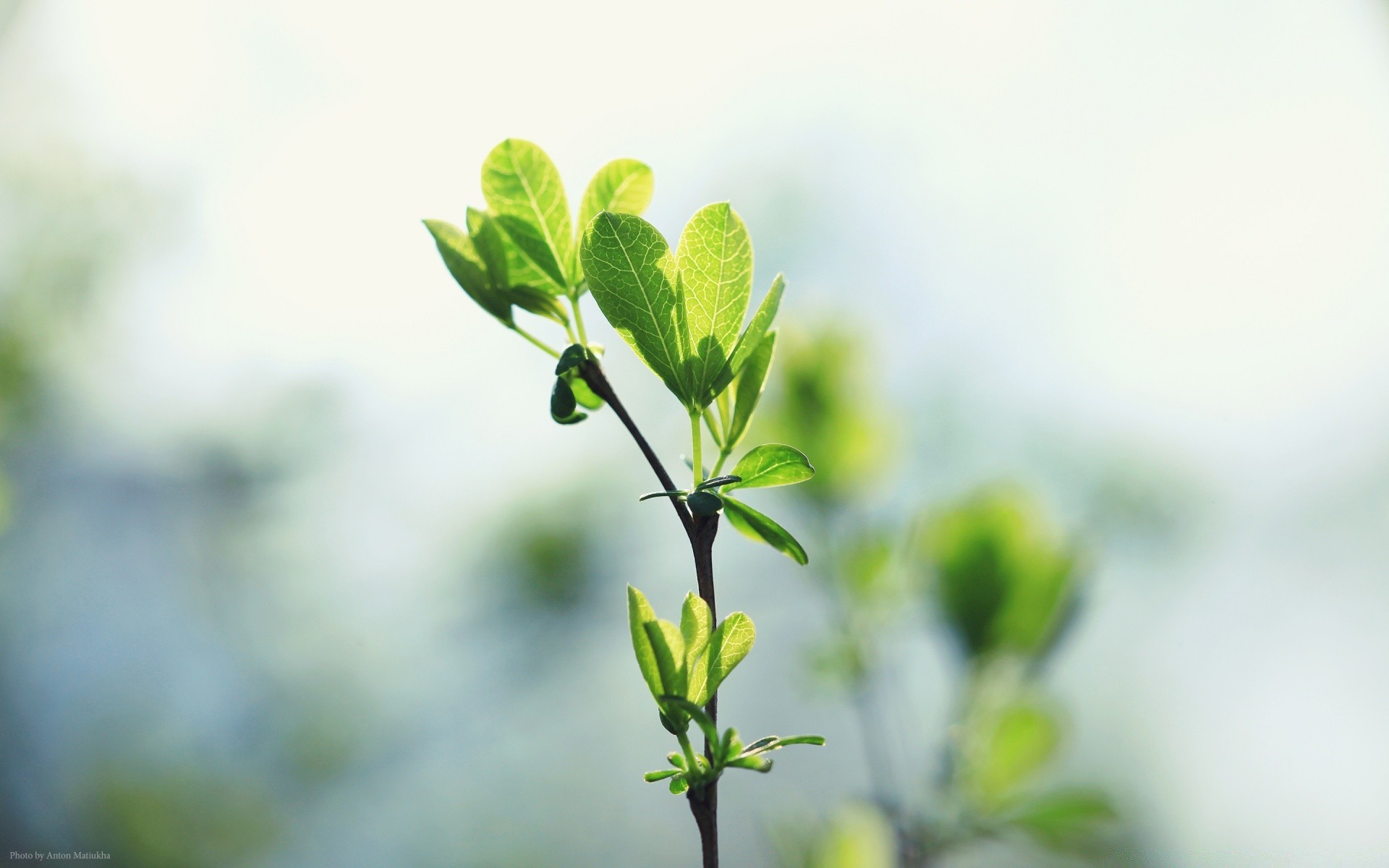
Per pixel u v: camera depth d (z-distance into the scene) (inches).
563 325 14.4
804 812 17.4
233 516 49.9
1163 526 39.3
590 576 34.6
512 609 35.3
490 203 14.4
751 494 24.9
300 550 49.6
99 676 45.9
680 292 13.8
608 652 44.4
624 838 47.9
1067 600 17.9
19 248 49.4
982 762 17.5
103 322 50.3
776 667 42.9
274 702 46.9
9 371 46.6
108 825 41.1
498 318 14.4
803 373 20.1
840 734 45.7
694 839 48.0
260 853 42.6
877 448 20.1
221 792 43.0
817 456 19.8
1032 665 17.9
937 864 17.4
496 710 46.1
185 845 41.4
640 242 13.7
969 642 17.9
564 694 45.5
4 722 43.3
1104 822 17.2
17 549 46.6
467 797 46.8
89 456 49.3
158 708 45.6
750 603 41.4
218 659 47.3
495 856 46.4
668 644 13.5
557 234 14.4
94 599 47.6
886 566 19.3
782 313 20.7
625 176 14.4
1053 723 17.5
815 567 19.7
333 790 45.7
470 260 14.4
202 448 50.4
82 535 48.3
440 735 46.6
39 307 49.0
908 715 24.6
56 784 42.4
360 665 47.3
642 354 13.8
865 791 18.2
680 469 43.3
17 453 47.1
